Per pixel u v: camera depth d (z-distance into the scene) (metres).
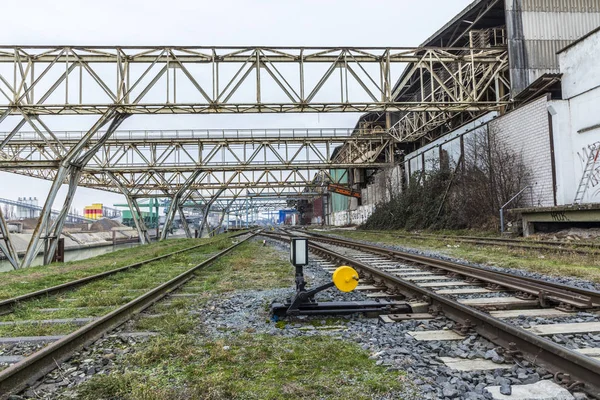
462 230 25.89
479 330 4.72
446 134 33.56
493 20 30.86
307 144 40.53
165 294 7.89
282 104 20.77
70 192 21.64
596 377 3.13
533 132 22.39
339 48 21.20
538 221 19.08
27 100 19.56
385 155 45.94
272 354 4.36
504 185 23.77
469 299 6.79
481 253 14.59
